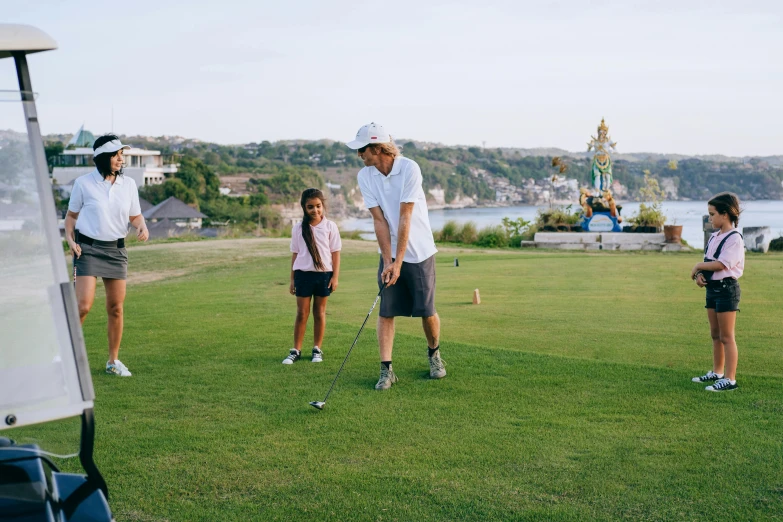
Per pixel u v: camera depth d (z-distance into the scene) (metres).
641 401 5.07
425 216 5.57
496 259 17.38
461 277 13.56
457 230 25.98
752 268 14.48
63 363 2.16
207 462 4.00
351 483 3.72
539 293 11.29
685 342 7.35
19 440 2.38
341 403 5.09
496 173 149.25
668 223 24.70
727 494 3.54
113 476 3.80
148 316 9.11
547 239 24.06
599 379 5.66
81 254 5.79
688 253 21.47
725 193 5.38
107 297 5.93
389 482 3.73
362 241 23.11
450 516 3.35
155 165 90.94
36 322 2.15
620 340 7.47
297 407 5.01
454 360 6.33
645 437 4.34
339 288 12.12
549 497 3.53
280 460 4.03
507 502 3.48
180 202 64.69
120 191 5.88
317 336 6.49
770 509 3.38
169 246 20.02
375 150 5.49
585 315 9.12
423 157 150.50
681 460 3.97
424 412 4.87
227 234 26.31
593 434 4.40
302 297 6.38
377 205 5.59
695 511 3.37
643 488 3.62
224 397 5.26
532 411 4.87
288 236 26.55
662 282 12.62
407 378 5.76
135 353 6.77
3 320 2.14
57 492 2.11
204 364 6.30
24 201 2.15
